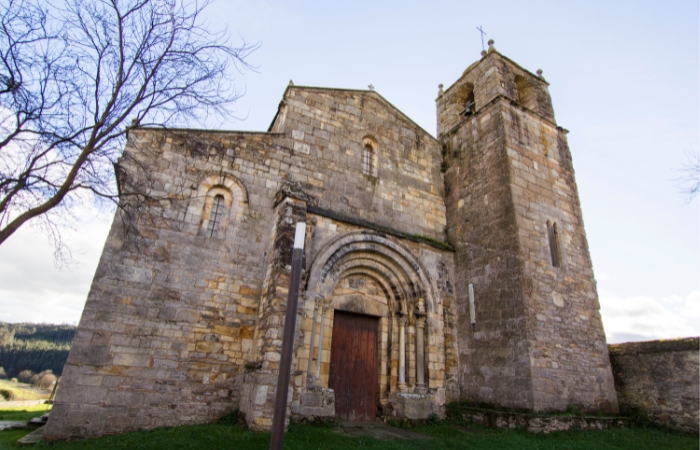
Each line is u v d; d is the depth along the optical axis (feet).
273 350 34.68
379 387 45.32
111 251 36.45
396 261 48.60
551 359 42.55
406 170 56.44
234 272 40.81
